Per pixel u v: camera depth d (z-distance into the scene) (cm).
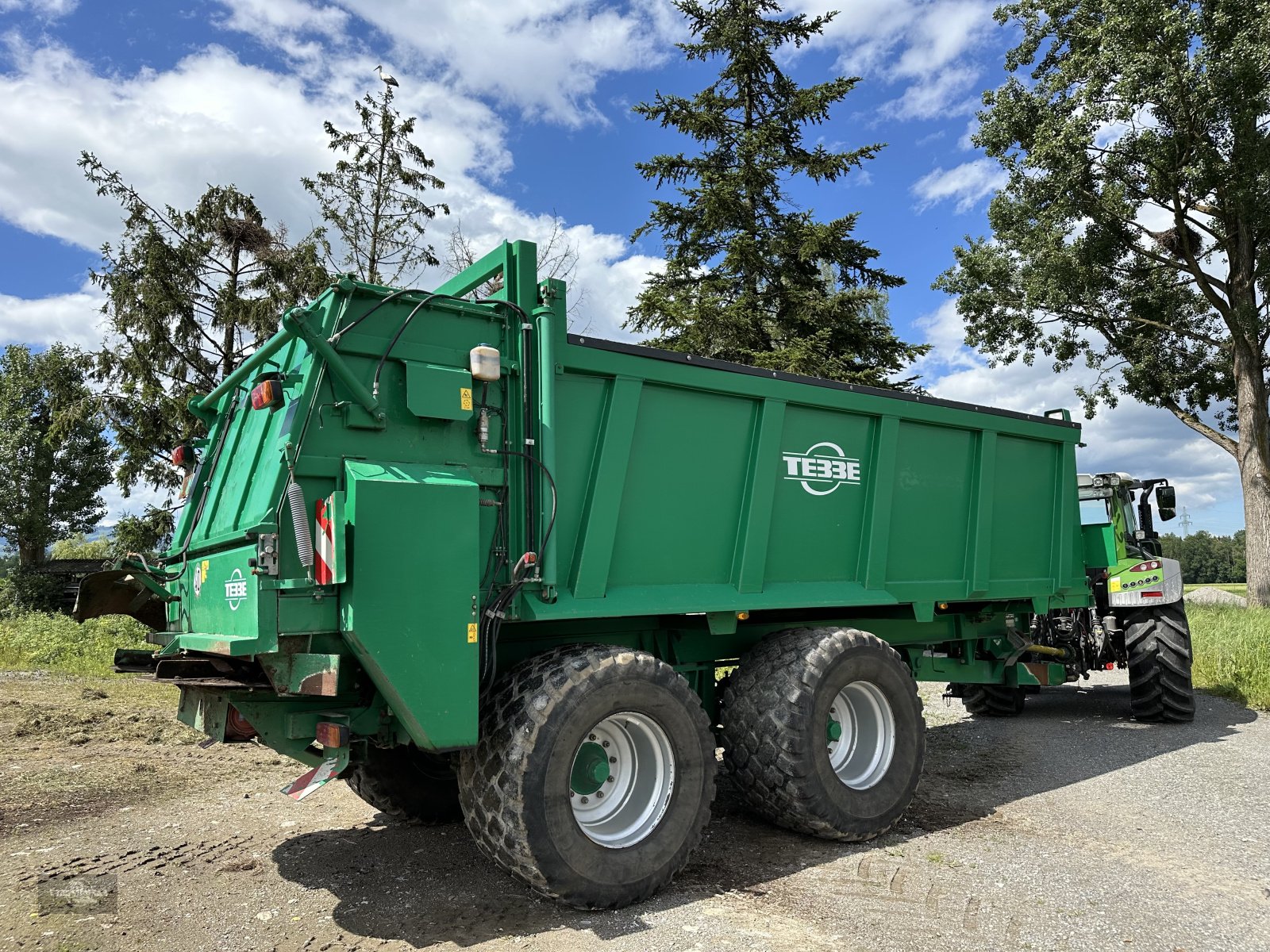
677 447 459
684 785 393
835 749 484
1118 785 580
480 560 378
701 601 452
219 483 427
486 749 359
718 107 2153
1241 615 1573
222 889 389
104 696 947
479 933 339
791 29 2152
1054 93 2023
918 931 339
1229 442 2297
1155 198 2094
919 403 581
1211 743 707
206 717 409
